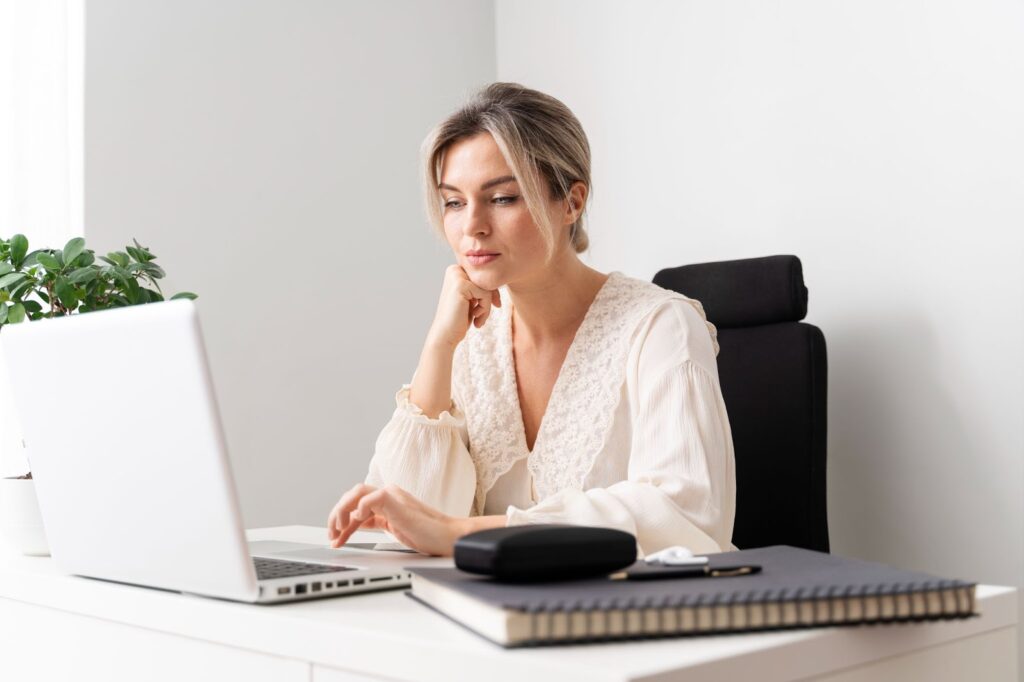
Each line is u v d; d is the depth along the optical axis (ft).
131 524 3.40
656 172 9.62
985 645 3.07
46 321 3.51
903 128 7.87
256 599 3.11
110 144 8.48
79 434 3.49
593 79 10.19
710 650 2.41
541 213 4.94
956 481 7.53
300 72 9.68
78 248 5.49
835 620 2.58
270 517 9.25
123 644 3.51
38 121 8.37
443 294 5.46
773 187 8.71
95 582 3.68
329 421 9.69
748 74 8.90
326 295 9.74
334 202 9.86
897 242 7.90
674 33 9.48
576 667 2.25
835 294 8.28
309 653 2.85
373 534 5.32
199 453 3.06
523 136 4.94
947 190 7.61
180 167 8.87
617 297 5.34
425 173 5.19
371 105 10.18
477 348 5.65
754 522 7.30
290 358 9.46
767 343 7.47
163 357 3.08
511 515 4.09
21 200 8.29
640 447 4.78
